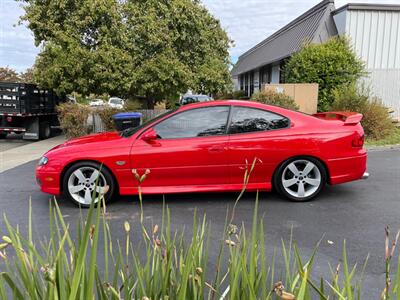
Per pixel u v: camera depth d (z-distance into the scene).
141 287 1.54
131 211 5.04
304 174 5.34
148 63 12.67
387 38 14.34
